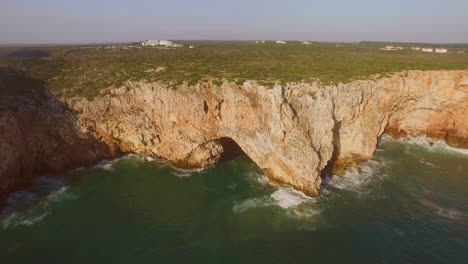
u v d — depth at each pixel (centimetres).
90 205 4047
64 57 8388
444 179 4741
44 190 4356
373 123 5381
